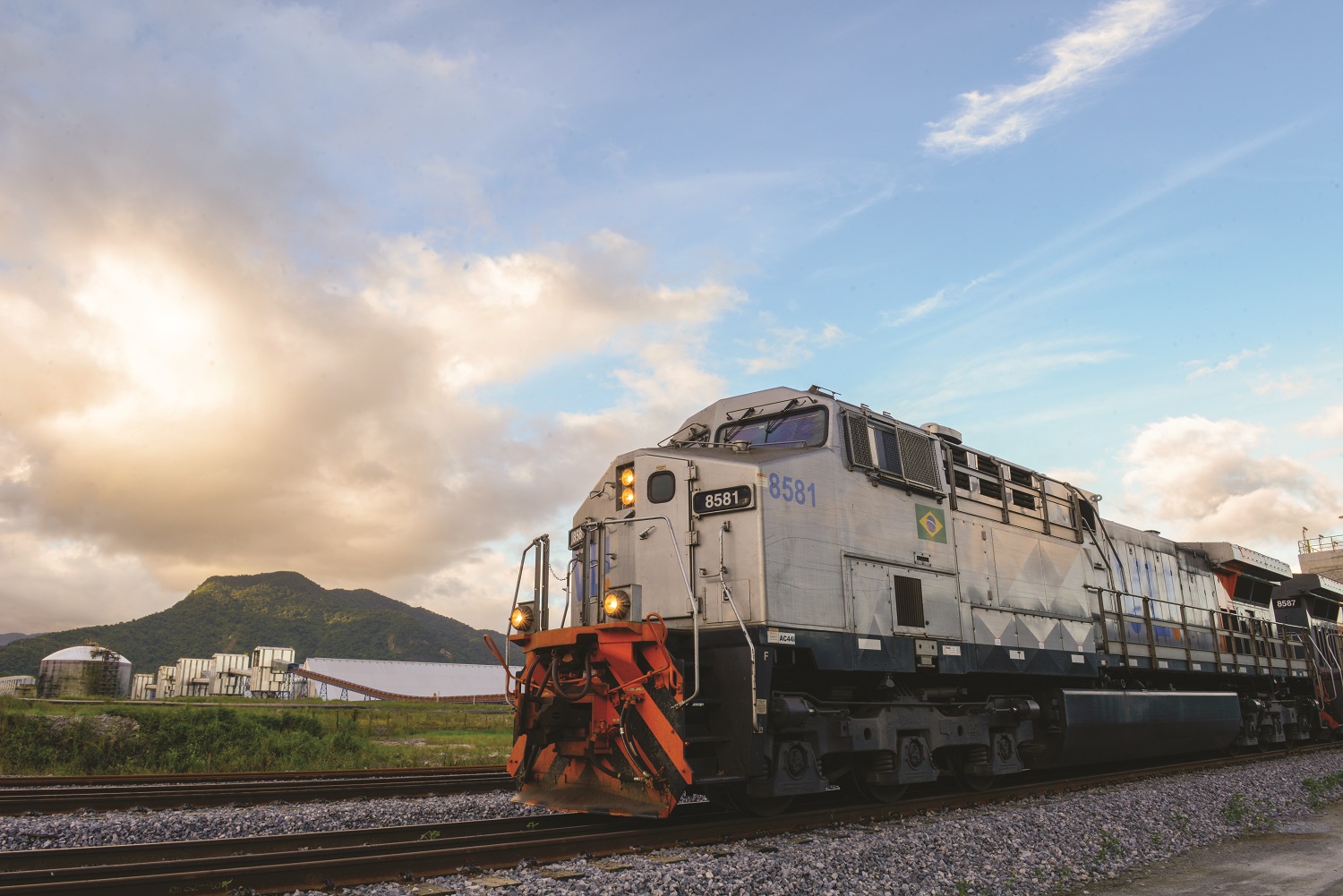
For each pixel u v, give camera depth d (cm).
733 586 829
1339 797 1127
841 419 968
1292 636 2133
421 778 1291
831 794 1052
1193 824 902
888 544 980
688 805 959
